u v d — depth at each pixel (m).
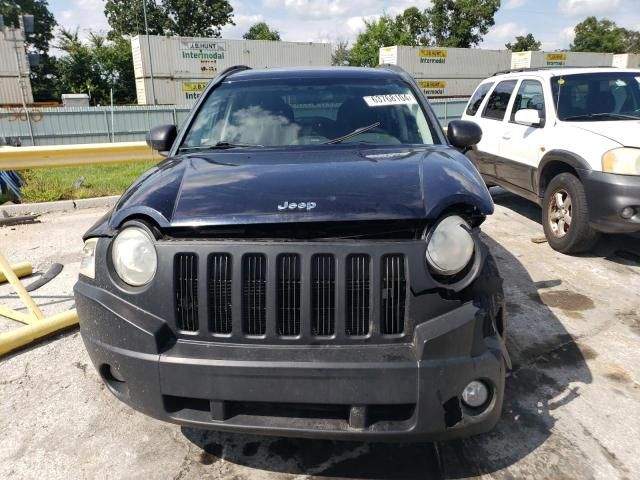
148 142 3.61
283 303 2.11
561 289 4.61
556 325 3.93
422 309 2.09
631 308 4.22
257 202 2.22
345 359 2.03
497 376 2.13
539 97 6.21
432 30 63.09
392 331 2.11
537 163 5.91
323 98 3.54
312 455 2.59
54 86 50.84
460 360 2.04
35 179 9.72
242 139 3.29
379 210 2.14
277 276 2.09
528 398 3.01
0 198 8.07
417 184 2.35
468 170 2.64
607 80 6.05
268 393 2.05
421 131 3.34
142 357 2.13
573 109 5.81
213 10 62.16
